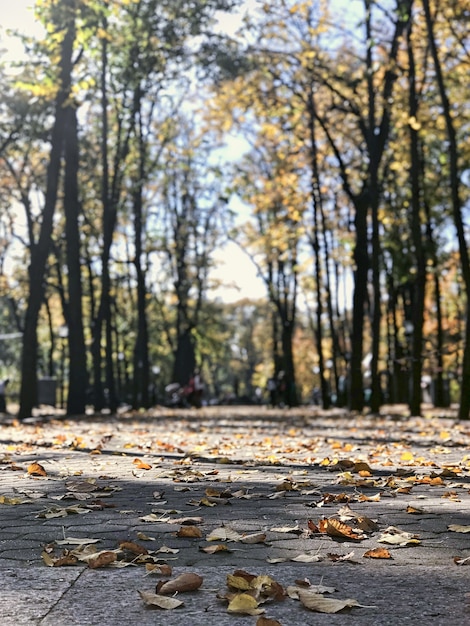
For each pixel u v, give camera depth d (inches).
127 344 2317.9
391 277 1622.8
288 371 1883.6
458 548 193.6
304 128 1284.4
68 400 1133.7
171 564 176.1
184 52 1049.5
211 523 226.5
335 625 130.6
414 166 964.0
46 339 2539.4
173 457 432.1
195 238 2160.4
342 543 199.3
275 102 1067.3
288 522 227.8
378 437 585.3
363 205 1126.4
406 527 220.2
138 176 1418.6
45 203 973.2
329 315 1487.5
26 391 981.8
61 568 171.0
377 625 130.6
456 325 1905.8
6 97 1069.1
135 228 1486.2
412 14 951.6
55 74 781.9
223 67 1010.7
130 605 142.2
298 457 428.8
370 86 1019.9
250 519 232.8
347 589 153.8
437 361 1430.9
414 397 944.3
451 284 1975.9
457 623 131.6
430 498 273.3
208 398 3757.4
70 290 1132.5
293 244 1357.0
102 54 1066.7
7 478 333.1
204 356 3457.2
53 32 774.5
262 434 642.8
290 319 1939.0
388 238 1307.8
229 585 150.5
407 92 1082.1
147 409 1557.6
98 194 1496.1
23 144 1362.0
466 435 582.9
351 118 1240.2
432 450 452.8
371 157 1040.2
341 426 759.1
